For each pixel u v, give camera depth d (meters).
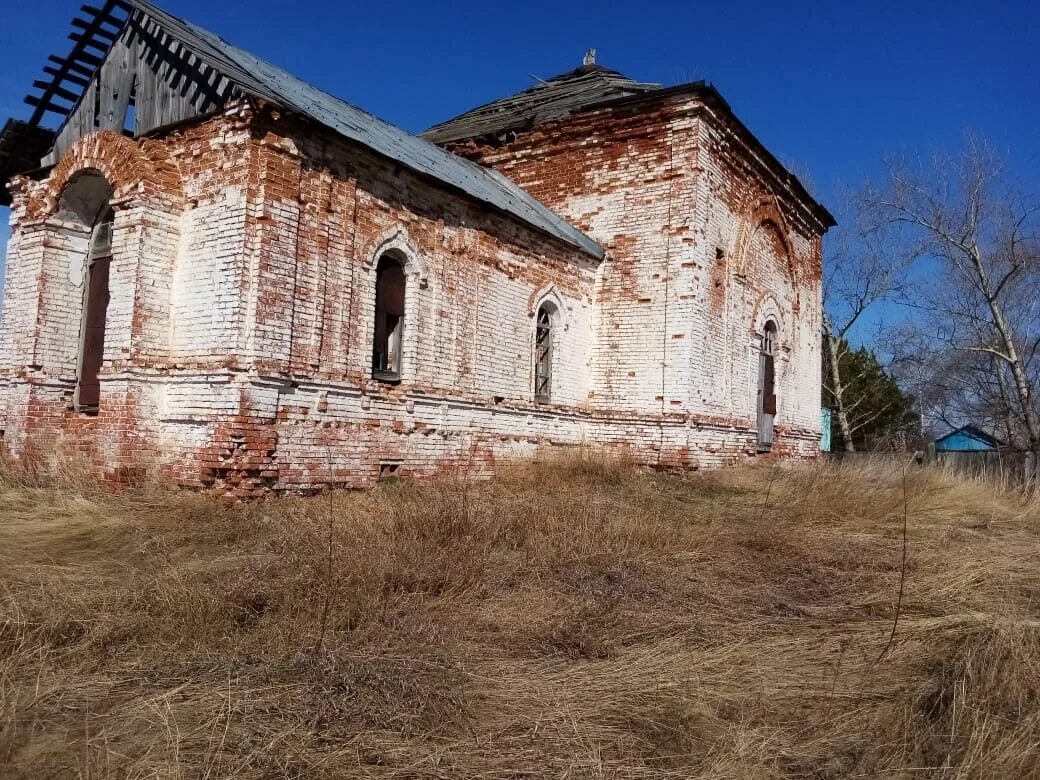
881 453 19.81
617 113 16.00
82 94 11.75
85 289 11.07
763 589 6.66
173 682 3.96
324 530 7.38
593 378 15.97
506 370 13.52
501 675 4.38
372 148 10.39
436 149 15.65
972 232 22.14
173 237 9.72
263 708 3.69
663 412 15.14
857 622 5.75
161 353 9.52
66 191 10.66
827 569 7.55
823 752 3.65
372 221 10.77
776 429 19.44
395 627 4.92
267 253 9.18
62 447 10.02
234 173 9.25
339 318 10.20
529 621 5.35
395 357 11.41
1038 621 5.47
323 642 4.55
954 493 12.86
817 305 22.25
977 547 8.70
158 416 9.46
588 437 15.77
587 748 3.53
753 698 4.20
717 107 15.62
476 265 12.78
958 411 29.70
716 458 15.92
